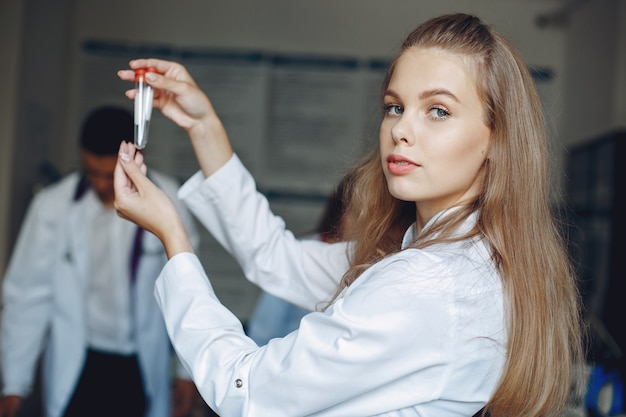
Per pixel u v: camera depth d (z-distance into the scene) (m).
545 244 1.09
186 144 4.22
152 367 2.63
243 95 4.29
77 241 2.58
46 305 2.64
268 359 0.99
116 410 2.59
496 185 1.05
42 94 3.69
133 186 1.19
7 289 2.63
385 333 0.94
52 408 2.57
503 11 4.23
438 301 0.96
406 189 1.03
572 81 3.97
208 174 1.34
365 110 4.27
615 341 2.87
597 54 3.53
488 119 1.04
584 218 3.43
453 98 1.01
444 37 1.03
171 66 1.30
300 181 4.30
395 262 1.00
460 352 0.98
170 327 1.08
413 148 1.02
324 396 0.96
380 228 1.27
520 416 1.05
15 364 2.61
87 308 2.58
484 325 1.00
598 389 2.16
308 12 4.29
